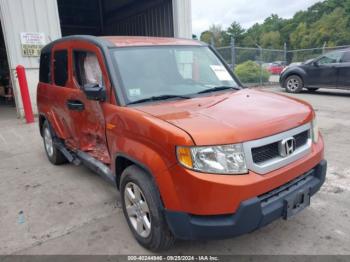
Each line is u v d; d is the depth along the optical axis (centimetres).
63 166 536
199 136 229
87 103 366
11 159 586
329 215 335
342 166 465
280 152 256
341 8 6812
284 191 259
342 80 1129
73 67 404
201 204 229
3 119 984
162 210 259
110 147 322
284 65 1731
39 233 329
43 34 955
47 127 531
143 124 263
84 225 341
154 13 1327
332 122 741
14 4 898
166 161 243
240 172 233
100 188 436
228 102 306
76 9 1873
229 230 232
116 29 1730
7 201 408
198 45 414
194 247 293
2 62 1591
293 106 303
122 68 329
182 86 349
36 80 966
